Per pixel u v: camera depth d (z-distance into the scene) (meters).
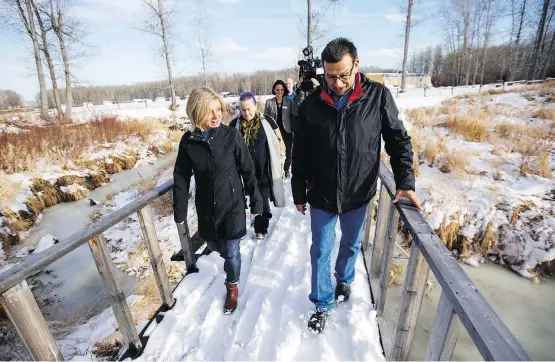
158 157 13.17
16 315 1.35
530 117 11.48
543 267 4.42
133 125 14.88
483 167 6.68
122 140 13.38
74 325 3.94
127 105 30.36
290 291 2.53
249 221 4.11
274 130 3.47
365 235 3.15
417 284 1.56
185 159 2.17
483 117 11.27
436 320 1.22
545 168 6.29
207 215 2.25
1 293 1.29
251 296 2.57
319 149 1.84
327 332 2.11
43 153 10.05
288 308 2.35
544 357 3.25
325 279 2.14
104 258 1.84
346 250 2.24
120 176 10.79
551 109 11.66
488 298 4.07
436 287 4.06
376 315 2.22
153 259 2.30
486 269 4.62
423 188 5.79
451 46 48.28
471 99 17.47
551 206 4.97
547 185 5.69
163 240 5.91
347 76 1.62
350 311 2.24
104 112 21.36
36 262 1.38
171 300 2.51
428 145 7.61
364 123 1.72
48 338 1.50
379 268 2.56
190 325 2.31
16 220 7.05
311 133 1.85
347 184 1.87
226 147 2.16
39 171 9.04
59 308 4.48
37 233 7.09
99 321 3.69
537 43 34.38
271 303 2.46
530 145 7.66
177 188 2.21
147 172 11.16
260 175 3.40
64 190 8.78
